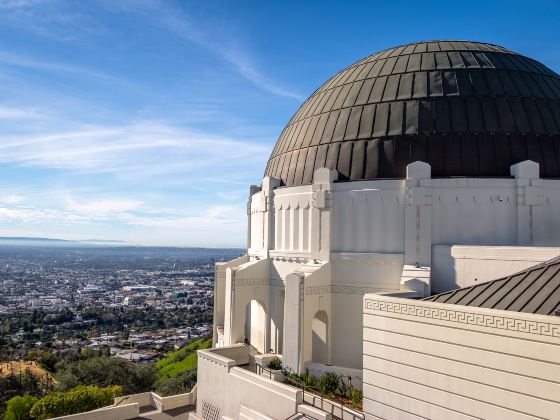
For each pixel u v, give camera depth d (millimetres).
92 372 69625
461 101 28234
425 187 25812
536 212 25609
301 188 29953
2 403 75688
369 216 27219
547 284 16172
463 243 25766
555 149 27031
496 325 15078
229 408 26406
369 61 33906
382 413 18359
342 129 29938
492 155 26641
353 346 27203
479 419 15398
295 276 26250
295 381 24250
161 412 35062
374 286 26766
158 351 136875
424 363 17047
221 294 38375
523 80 29750
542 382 14000
